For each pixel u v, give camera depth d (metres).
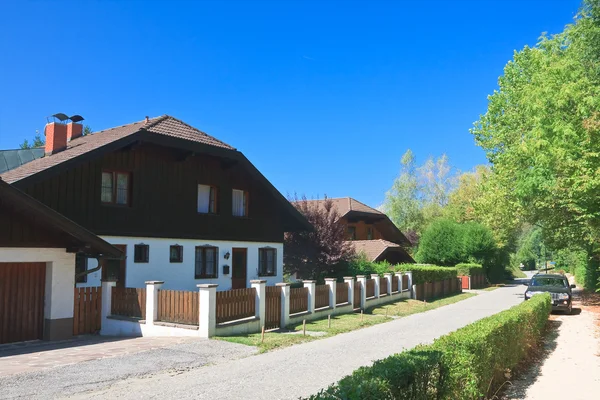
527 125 28.59
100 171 17.14
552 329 18.36
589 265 34.59
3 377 8.70
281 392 8.10
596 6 24.59
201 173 21.14
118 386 8.31
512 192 27.92
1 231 12.23
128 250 17.73
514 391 9.34
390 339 14.13
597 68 24.84
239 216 23.03
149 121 21.12
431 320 19.36
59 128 19.42
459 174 66.06
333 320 18.09
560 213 24.67
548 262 90.94
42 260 13.09
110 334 14.59
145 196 18.61
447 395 6.51
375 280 23.88
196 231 20.61
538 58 25.19
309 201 28.77
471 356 7.43
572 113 20.36
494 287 46.09
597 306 27.02
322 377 9.20
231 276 22.33
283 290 16.16
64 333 13.47
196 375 9.23
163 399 7.59
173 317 13.66
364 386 4.70
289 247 27.41
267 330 15.19
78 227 12.88
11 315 12.66
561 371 11.13
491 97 33.03
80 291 14.45
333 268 27.34
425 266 35.66
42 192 15.32
